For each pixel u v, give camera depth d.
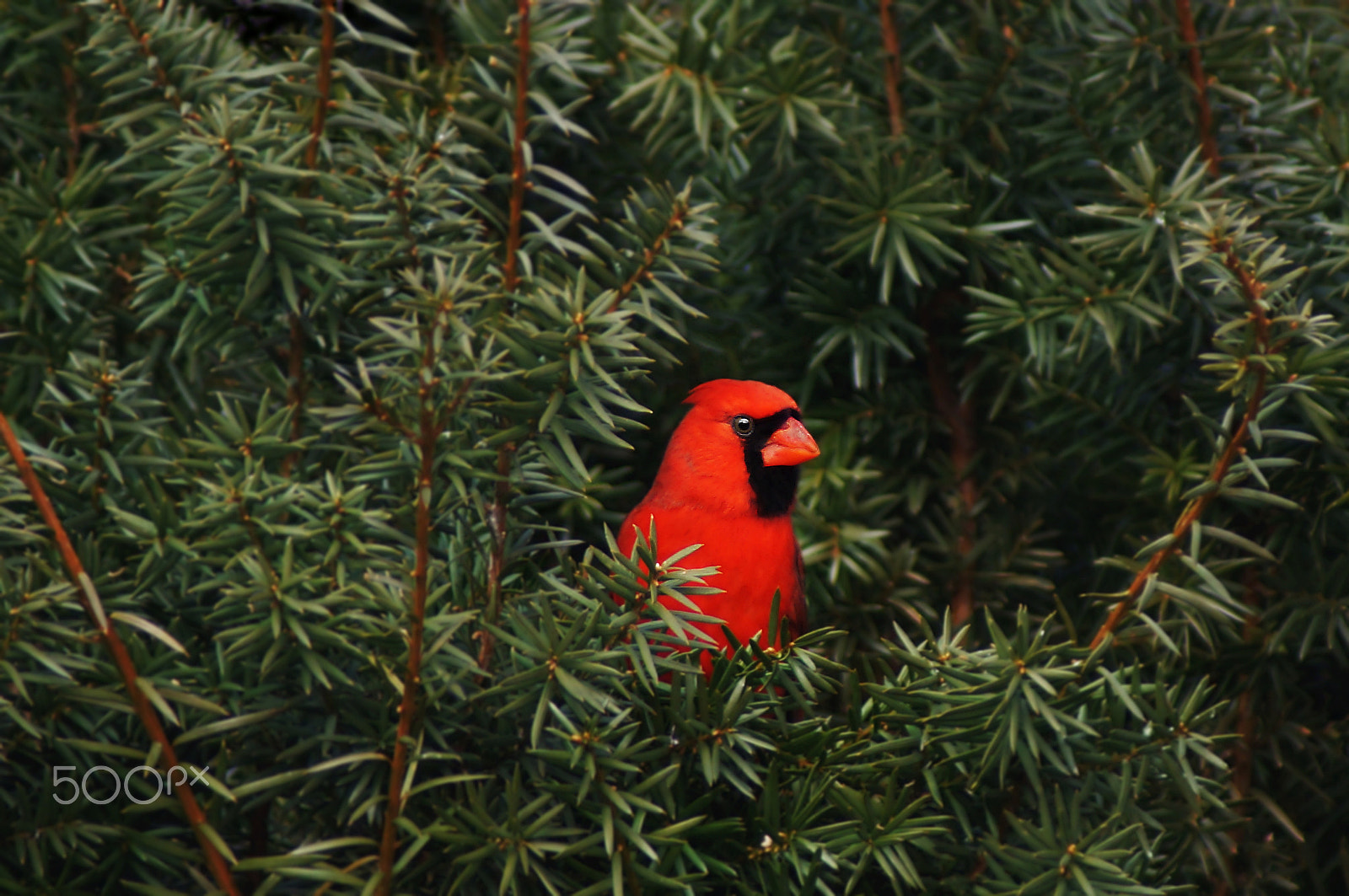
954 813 3.04
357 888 2.58
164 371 4.03
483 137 3.22
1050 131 4.32
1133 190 3.45
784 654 3.00
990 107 4.47
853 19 4.66
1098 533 4.65
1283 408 3.75
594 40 4.63
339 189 3.16
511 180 3.19
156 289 3.31
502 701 2.77
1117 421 4.34
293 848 3.18
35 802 2.77
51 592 2.46
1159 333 4.18
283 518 3.02
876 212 4.18
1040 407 4.53
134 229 3.67
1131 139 4.21
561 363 2.62
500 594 2.84
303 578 2.52
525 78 3.15
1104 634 3.03
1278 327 3.15
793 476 5.10
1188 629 3.81
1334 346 3.27
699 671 2.72
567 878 2.74
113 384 3.06
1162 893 2.75
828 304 4.53
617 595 2.72
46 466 3.15
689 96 4.31
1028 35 4.37
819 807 2.91
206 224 3.18
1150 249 3.78
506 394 2.71
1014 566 4.56
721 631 5.16
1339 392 3.00
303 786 2.79
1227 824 3.36
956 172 4.62
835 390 5.03
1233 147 4.27
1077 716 2.96
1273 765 4.05
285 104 3.56
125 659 2.46
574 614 2.62
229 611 2.63
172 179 2.96
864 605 4.55
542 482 2.87
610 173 4.87
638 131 4.77
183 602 3.01
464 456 2.62
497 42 4.08
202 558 2.62
